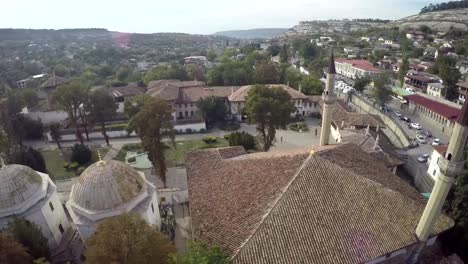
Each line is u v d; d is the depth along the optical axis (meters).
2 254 22.25
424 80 91.88
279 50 174.75
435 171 45.69
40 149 63.12
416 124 70.62
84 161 56.19
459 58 113.19
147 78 114.00
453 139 20.17
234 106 78.75
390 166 41.44
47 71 149.88
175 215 38.62
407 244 22.25
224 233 22.97
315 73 109.38
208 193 28.59
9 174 28.23
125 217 23.44
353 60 125.81
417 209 24.44
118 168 28.80
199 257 19.44
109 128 68.06
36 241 26.06
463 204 30.05
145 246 22.12
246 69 109.50
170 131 43.16
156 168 44.25
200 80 113.12
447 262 25.98
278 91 51.25
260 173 27.47
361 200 23.78
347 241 21.50
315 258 20.53
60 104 61.16
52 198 31.41
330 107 36.59
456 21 191.38
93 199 27.11
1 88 103.19
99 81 127.12
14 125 62.69
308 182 24.11
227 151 35.94
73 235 33.72
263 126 52.16
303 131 72.38
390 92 83.69
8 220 27.78
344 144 33.06
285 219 22.02
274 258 20.28
